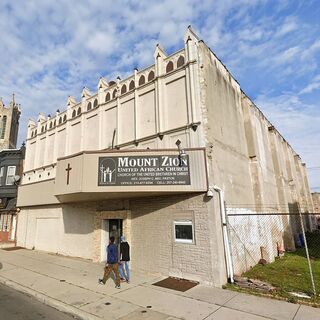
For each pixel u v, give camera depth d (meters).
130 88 14.10
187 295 7.95
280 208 18.69
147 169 10.34
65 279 10.02
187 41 11.80
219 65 13.18
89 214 14.31
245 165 14.20
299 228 24.56
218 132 11.53
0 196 23.22
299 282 9.27
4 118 58.03
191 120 10.89
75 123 17.09
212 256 9.14
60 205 16.73
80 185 10.61
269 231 15.05
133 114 13.55
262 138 18.08
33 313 6.89
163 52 13.02
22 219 20.45
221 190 10.20
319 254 16.12
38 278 10.27
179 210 10.33
